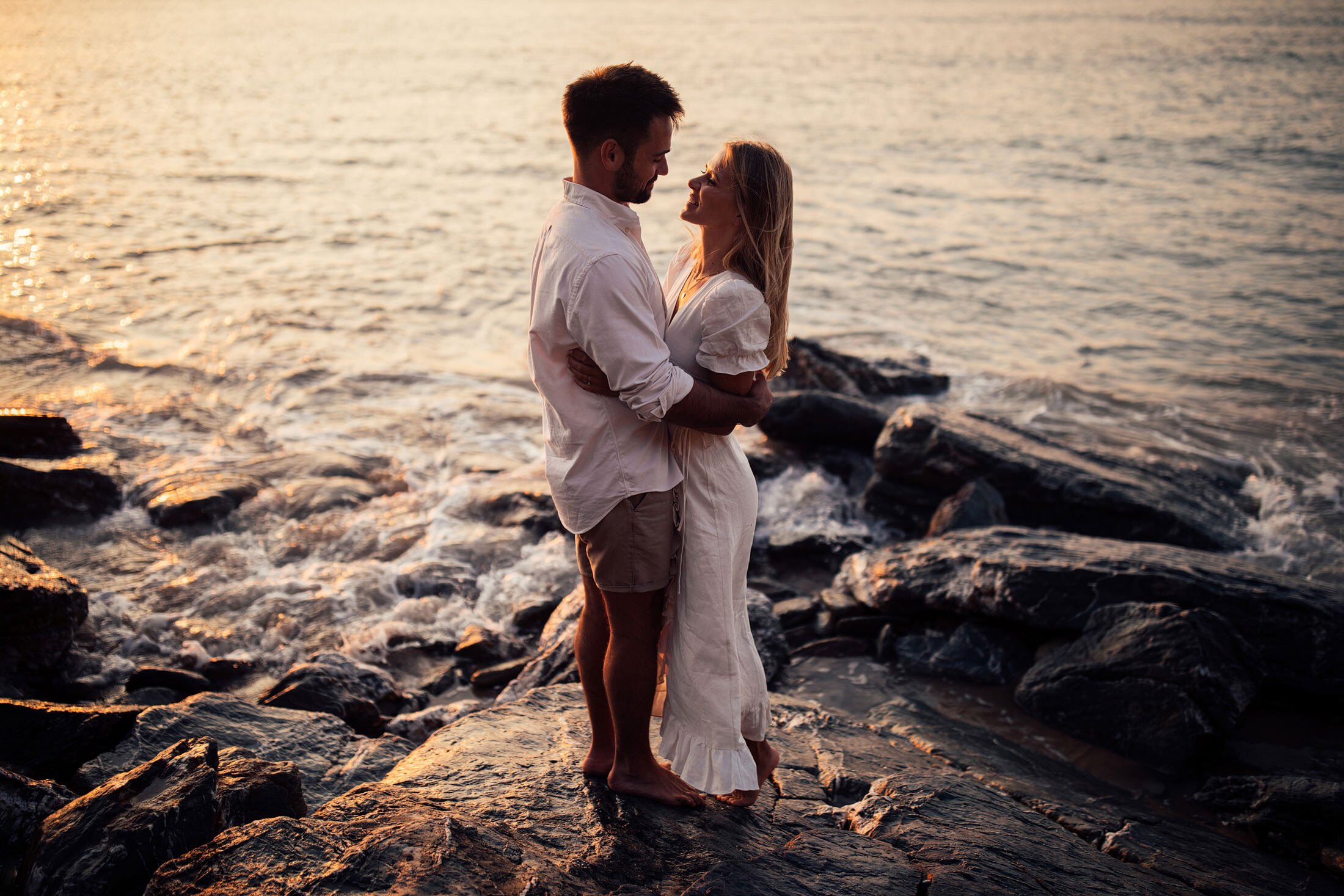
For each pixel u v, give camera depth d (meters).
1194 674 4.81
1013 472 7.39
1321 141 26.98
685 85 43.16
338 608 6.18
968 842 3.03
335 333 12.12
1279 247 16.94
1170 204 20.41
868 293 14.66
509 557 6.90
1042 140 28.33
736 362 2.51
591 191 2.49
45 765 3.71
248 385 10.24
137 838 2.57
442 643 5.91
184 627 5.89
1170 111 33.44
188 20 91.31
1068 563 5.75
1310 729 4.95
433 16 109.38
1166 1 106.50
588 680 2.96
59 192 19.92
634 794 2.90
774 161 2.50
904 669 5.61
